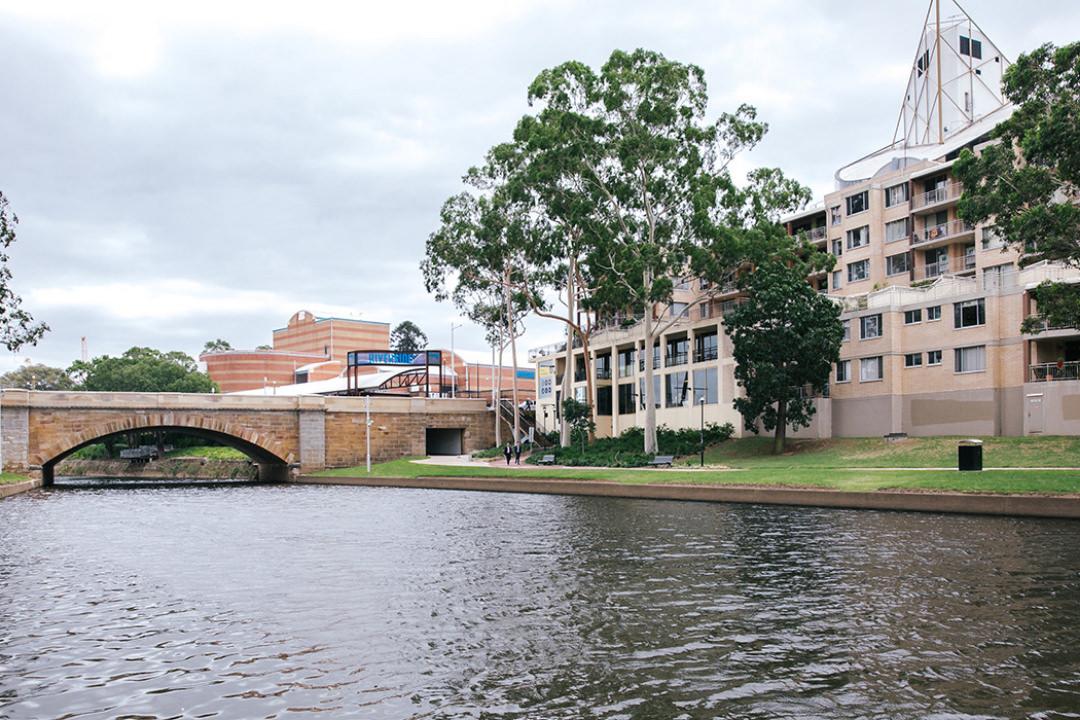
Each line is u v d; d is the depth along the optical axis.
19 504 48.34
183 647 14.70
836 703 11.48
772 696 11.78
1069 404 45.81
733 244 52.78
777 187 57.16
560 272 71.50
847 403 59.06
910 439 52.41
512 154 66.81
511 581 20.36
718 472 47.38
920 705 11.34
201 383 130.38
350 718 11.21
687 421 68.69
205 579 21.30
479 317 80.06
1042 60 33.38
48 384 135.88
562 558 23.78
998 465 40.69
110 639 15.30
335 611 17.34
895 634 14.76
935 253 65.06
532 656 13.85
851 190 70.62
